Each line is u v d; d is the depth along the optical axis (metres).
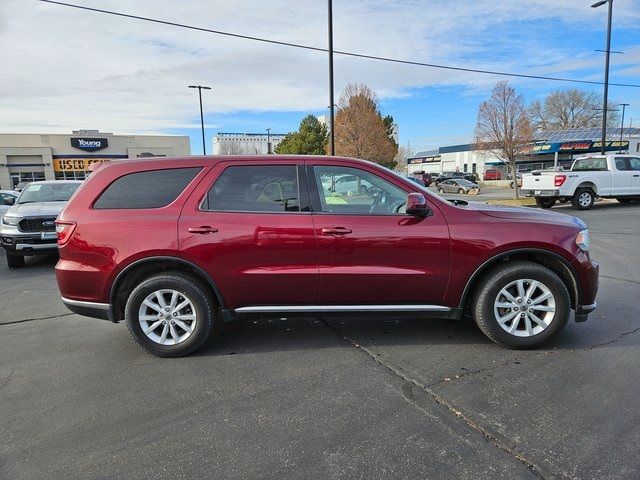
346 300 3.95
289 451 2.64
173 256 3.82
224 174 3.97
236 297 3.92
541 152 46.94
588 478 2.36
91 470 2.51
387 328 4.62
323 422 2.93
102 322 5.10
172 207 3.89
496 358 3.83
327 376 3.58
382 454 2.59
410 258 3.85
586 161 17.41
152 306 3.97
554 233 3.88
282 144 59.97
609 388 3.26
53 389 3.46
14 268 8.80
